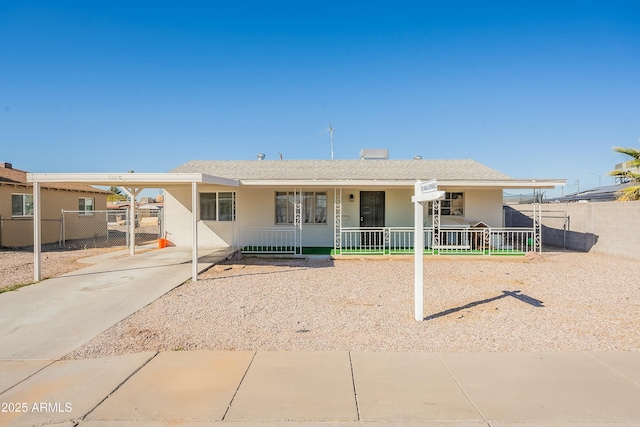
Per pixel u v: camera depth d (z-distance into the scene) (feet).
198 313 20.67
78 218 66.03
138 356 14.58
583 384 12.24
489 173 47.44
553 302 23.20
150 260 38.27
